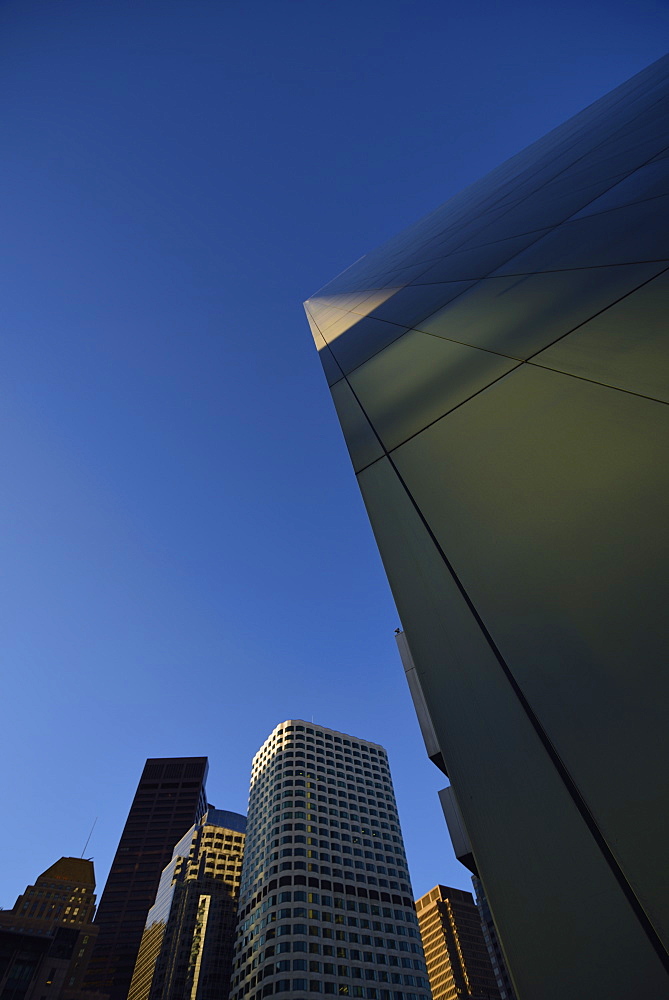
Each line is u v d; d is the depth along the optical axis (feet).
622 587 8.52
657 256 16.17
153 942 533.96
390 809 480.64
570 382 13.74
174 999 457.68
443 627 10.44
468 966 622.13
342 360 33.83
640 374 12.12
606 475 10.53
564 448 11.94
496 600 10.00
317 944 345.10
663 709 6.82
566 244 23.41
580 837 6.48
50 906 555.28
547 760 7.45
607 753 6.97
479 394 16.57
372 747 528.63
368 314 41.01
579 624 8.57
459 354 20.43
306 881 379.96
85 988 612.70
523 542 10.64
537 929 6.07
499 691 8.72
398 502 14.80
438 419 17.19
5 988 385.91
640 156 28.81
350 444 20.85
